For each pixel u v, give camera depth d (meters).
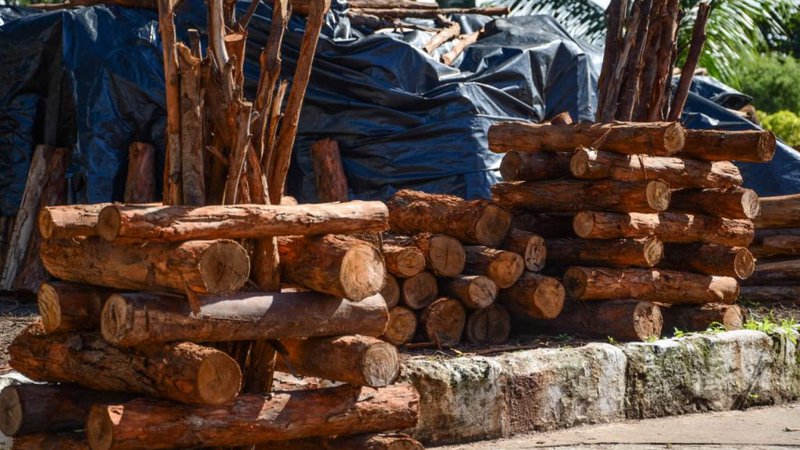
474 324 7.72
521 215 8.45
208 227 4.46
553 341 7.90
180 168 4.78
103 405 4.34
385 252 7.36
